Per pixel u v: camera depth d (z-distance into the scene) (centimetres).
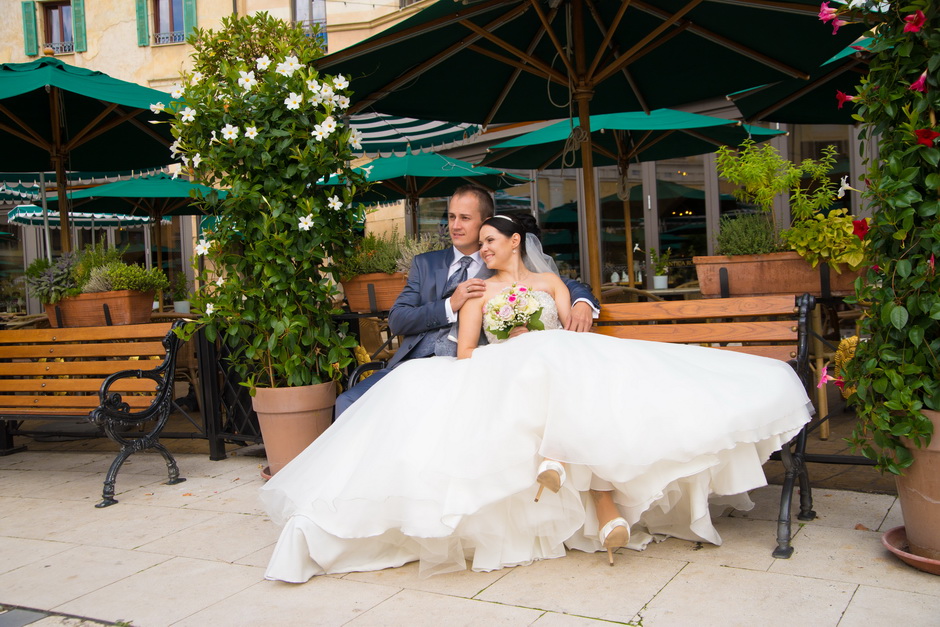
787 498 270
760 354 334
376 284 471
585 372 260
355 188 407
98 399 435
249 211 390
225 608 252
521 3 392
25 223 1273
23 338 491
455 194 374
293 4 1366
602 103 577
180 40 1467
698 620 221
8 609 262
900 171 238
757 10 394
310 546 271
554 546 278
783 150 938
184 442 552
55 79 494
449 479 258
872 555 263
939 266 233
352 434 291
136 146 686
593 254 433
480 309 334
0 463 513
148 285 537
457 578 267
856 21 257
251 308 395
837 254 354
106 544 326
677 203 1051
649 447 249
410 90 504
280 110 386
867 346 259
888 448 251
